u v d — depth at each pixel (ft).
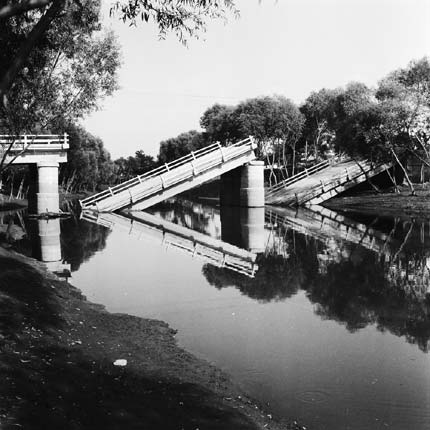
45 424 21.15
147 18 31.76
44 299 45.39
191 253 88.94
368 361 36.78
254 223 140.77
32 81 83.15
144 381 29.40
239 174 192.13
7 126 89.61
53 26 80.12
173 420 24.35
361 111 166.30
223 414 25.93
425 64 158.51
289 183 231.09
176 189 175.83
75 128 268.21
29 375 25.85
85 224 136.77
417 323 46.26
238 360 36.83
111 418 23.43
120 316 46.70
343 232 116.78
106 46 92.73
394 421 27.45
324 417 27.94
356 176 198.70
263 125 240.73
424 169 201.98
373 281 64.08
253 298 56.34
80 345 34.45
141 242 103.30
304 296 56.95
